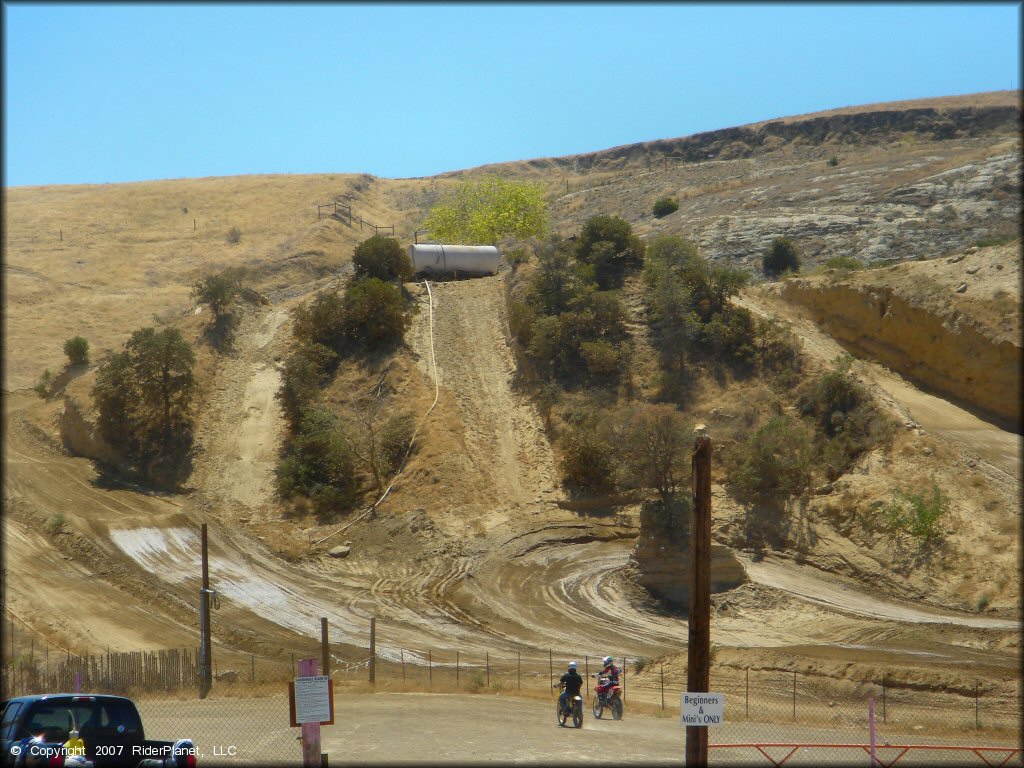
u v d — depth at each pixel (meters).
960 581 41.22
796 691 28.42
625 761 18.22
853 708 26.09
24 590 41.72
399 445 56.97
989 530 42.81
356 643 39.41
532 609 43.16
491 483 54.12
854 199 89.00
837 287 63.06
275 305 80.69
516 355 65.81
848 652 34.12
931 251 75.56
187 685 30.52
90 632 38.59
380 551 49.50
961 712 25.05
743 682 29.94
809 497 48.78
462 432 58.00
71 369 73.88
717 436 53.78
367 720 23.48
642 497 51.22
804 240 83.56
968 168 87.50
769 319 61.62
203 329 72.31
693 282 65.31
